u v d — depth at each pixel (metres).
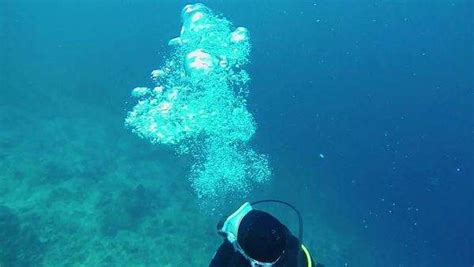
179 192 10.17
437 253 15.60
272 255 1.12
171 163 11.64
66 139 11.53
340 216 14.37
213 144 10.82
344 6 40.66
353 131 22.28
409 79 37.47
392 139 23.30
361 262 11.59
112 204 8.56
